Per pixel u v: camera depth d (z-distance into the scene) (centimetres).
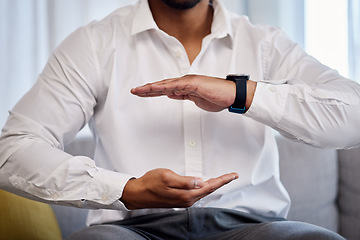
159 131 125
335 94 115
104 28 132
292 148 186
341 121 114
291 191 184
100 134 127
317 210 189
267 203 128
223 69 133
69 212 165
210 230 118
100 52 128
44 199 106
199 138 124
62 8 229
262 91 112
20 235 136
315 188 188
